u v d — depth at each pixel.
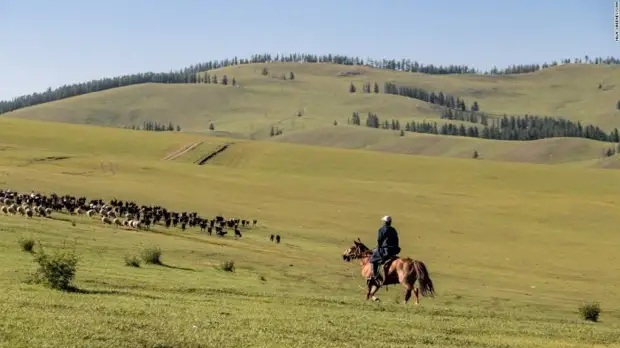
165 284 26.44
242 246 54.31
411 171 120.19
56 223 49.09
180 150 127.62
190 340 14.95
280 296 25.95
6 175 82.81
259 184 97.56
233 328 16.95
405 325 20.44
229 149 131.12
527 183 112.56
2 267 24.73
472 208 88.00
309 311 21.83
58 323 15.01
